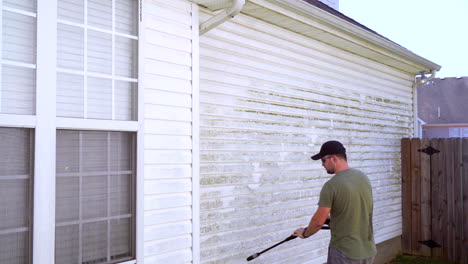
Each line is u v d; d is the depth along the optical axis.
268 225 4.35
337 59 5.36
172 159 2.99
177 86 3.04
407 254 6.67
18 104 2.31
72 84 2.51
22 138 2.33
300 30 4.61
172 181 2.99
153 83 2.89
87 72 2.57
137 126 2.75
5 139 2.27
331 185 3.14
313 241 4.96
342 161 3.26
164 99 2.96
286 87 4.60
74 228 2.50
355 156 5.68
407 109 7.04
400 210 6.76
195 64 3.17
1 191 2.25
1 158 2.25
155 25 2.91
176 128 3.03
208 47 3.78
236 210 4.01
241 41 4.07
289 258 4.61
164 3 2.97
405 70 6.85
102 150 2.64
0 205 2.25
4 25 2.27
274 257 4.41
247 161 4.13
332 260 3.17
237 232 4.01
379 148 6.24
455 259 6.25
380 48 5.45
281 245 4.51
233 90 4.00
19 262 2.30
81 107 2.54
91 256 2.56
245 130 4.12
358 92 5.78
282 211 4.53
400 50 5.68
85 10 2.57
